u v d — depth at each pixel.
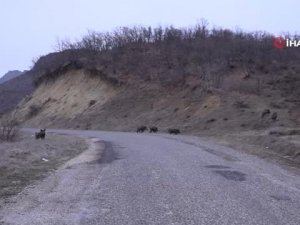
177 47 79.19
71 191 11.30
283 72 65.69
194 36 86.19
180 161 17.47
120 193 10.90
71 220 8.27
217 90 55.66
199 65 68.62
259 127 40.72
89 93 74.88
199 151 21.91
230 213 8.64
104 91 72.69
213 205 9.38
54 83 87.38
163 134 42.31
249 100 50.78
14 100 122.38
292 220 8.09
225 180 12.68
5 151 21.28
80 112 70.88
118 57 79.06
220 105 50.75
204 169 15.04
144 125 55.91
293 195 10.45
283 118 41.91
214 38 83.44
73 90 79.00
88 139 35.31
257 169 15.09
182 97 59.25
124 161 18.06
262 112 43.78
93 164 17.36
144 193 10.84
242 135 33.66
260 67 67.31
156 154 20.56
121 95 68.25
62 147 26.39
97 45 86.06
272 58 72.75
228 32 87.06
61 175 14.41
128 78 71.62
